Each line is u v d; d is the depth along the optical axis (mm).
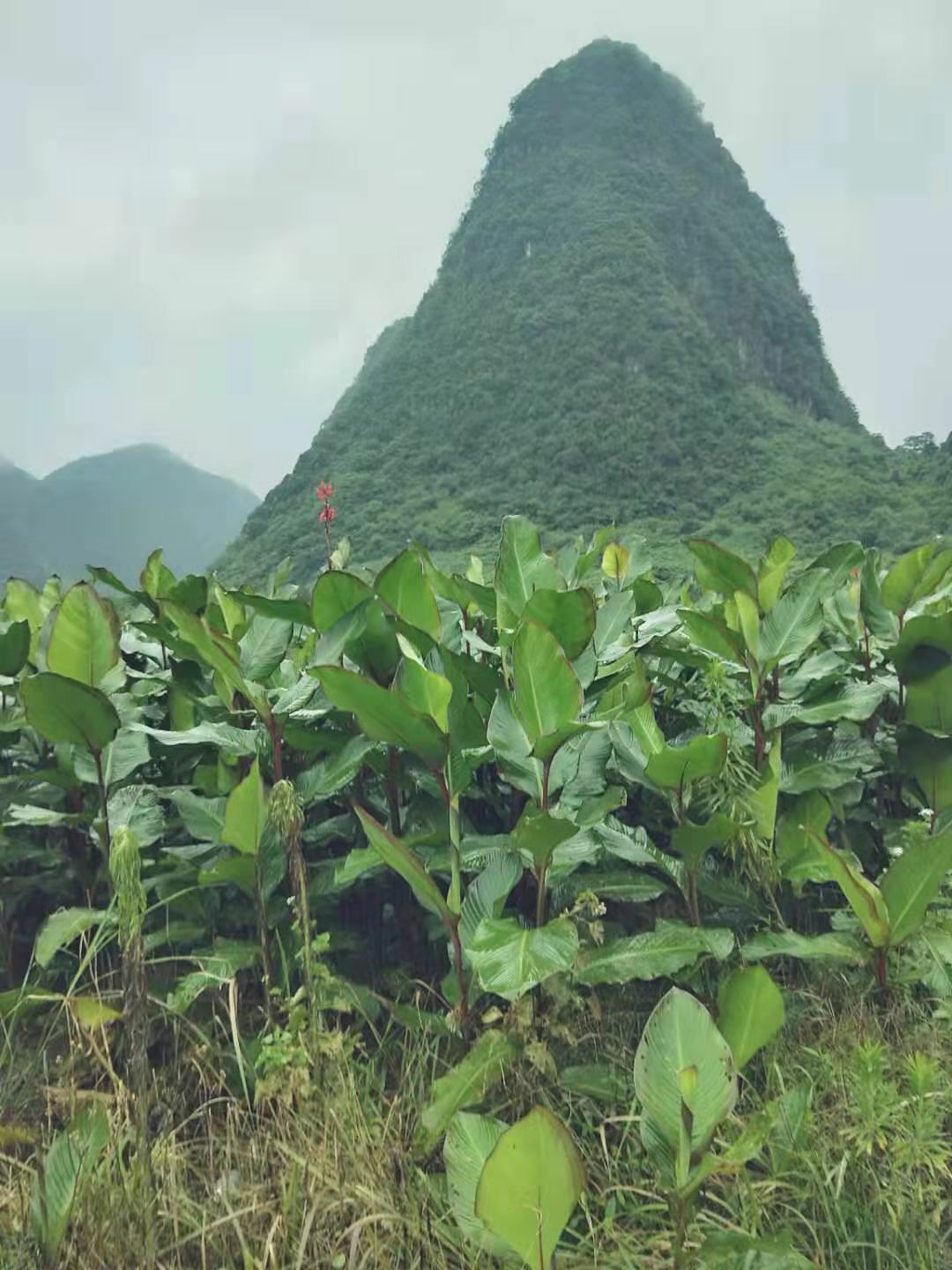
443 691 2432
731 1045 2045
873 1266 1979
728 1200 2088
